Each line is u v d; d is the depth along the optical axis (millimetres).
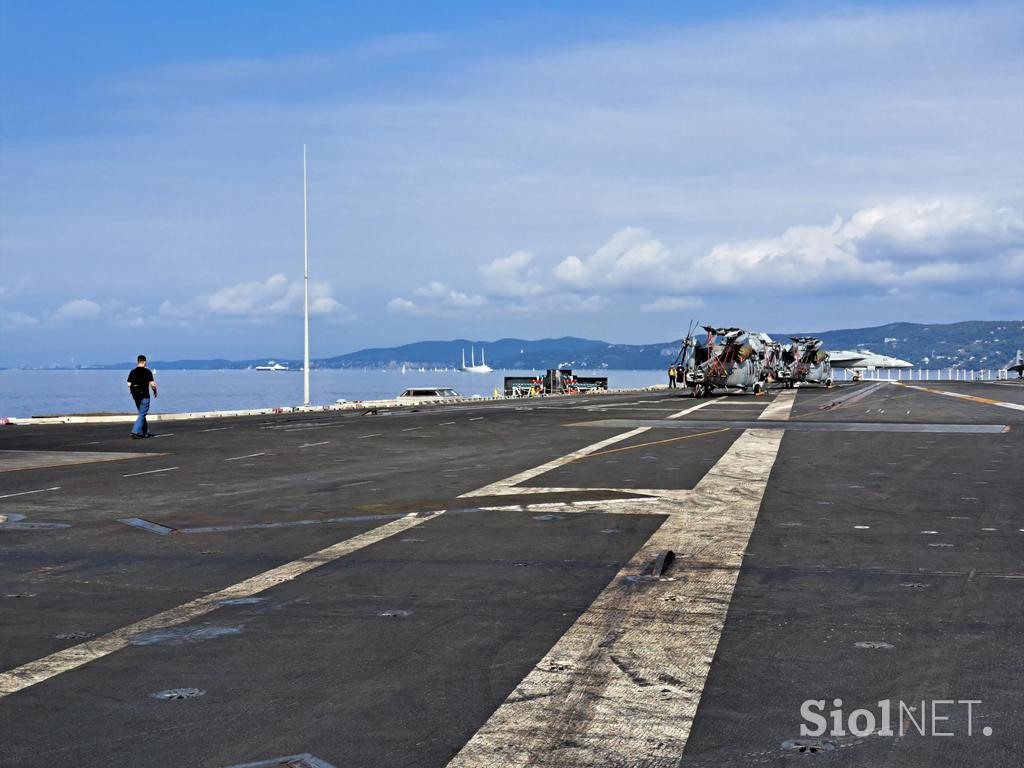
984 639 7395
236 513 13750
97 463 20750
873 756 5223
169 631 7680
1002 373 167375
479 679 6480
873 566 10094
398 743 5391
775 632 7598
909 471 18625
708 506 14258
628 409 44344
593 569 9961
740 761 5156
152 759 5180
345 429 31406
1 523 12938
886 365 178750
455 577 9609
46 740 5445
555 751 5281
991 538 11688
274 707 5957
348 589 9117
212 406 139500
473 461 20797
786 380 80188
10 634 7602
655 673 6594
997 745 5375
